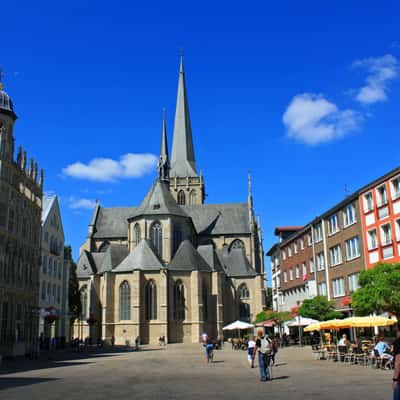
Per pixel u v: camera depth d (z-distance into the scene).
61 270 78.44
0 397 18.88
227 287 95.50
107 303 79.25
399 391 11.70
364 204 51.75
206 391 20.36
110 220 111.56
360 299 35.78
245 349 60.06
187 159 130.00
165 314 77.50
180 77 136.62
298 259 75.31
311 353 46.75
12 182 51.78
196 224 113.56
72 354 53.75
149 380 25.53
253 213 113.00
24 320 54.34
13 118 53.62
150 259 81.56
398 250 45.34
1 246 48.06
